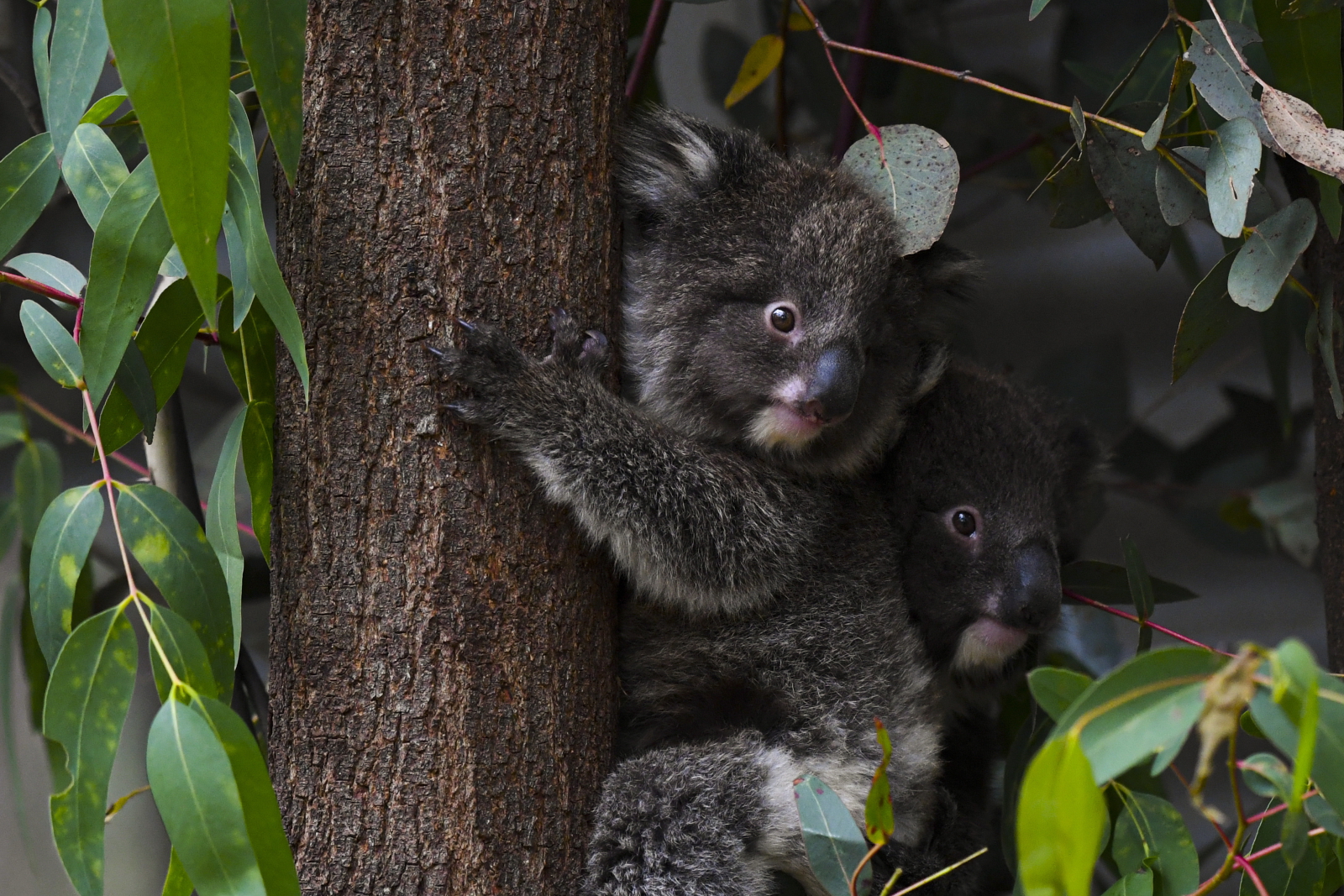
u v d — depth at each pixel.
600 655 2.81
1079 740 2.64
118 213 2.75
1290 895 2.78
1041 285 3.31
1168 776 3.19
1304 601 3.25
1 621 2.95
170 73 2.71
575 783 2.79
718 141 2.90
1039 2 2.83
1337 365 2.87
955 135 3.17
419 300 2.78
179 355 2.83
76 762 2.73
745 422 2.88
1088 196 2.88
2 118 3.25
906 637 2.92
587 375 2.81
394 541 2.78
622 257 2.85
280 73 2.73
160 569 2.76
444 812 2.77
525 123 2.79
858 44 3.05
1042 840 2.64
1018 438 2.95
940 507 2.93
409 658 2.77
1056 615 2.91
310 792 2.78
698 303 2.88
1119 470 3.15
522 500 2.79
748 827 2.83
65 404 3.26
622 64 2.83
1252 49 2.88
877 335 2.89
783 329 2.87
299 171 2.79
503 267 2.79
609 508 2.81
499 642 2.78
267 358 2.84
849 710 2.89
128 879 3.23
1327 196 2.82
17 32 3.11
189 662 2.74
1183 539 3.26
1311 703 2.54
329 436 2.78
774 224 2.88
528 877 2.78
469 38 2.78
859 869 2.72
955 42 3.31
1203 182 2.84
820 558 2.91
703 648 2.89
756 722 2.89
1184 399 3.28
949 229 3.24
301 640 2.78
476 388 2.78
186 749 2.70
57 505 2.76
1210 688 2.62
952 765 3.00
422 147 2.78
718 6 3.37
